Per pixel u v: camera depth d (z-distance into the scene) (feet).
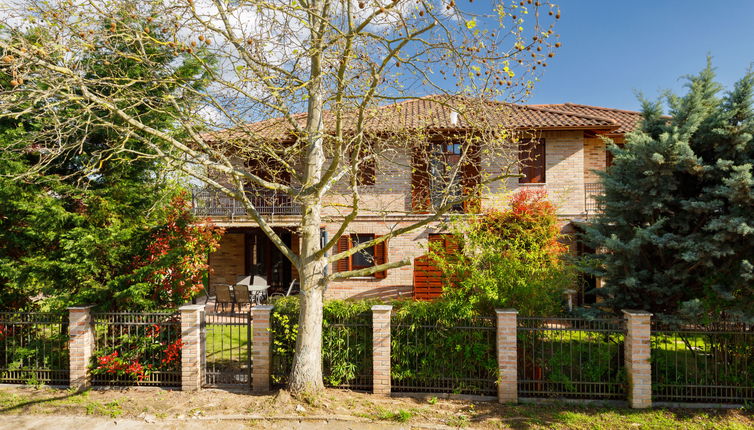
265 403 21.58
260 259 56.24
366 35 19.85
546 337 23.77
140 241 26.86
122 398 22.75
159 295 26.00
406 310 23.45
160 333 24.61
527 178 44.83
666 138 21.99
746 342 21.63
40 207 24.90
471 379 22.95
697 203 21.75
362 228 46.03
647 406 21.21
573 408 21.47
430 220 22.21
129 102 23.09
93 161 28.50
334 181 24.54
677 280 23.16
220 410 21.07
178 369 24.70
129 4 18.78
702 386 21.45
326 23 19.25
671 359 23.90
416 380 23.45
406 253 45.44
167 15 19.17
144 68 23.93
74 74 18.06
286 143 37.93
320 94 22.47
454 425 19.66
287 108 23.59
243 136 25.57
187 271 26.09
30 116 24.27
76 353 24.08
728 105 22.48
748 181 19.99
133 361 24.35
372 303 24.86
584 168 48.83
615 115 52.60
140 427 19.63
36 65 18.22
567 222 44.16
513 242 31.32
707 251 21.27
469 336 22.95
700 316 21.33
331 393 22.88
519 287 23.41
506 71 19.33
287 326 23.77
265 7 18.53
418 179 45.09
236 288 42.93
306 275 22.54
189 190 32.78
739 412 20.70
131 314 24.57
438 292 44.34
